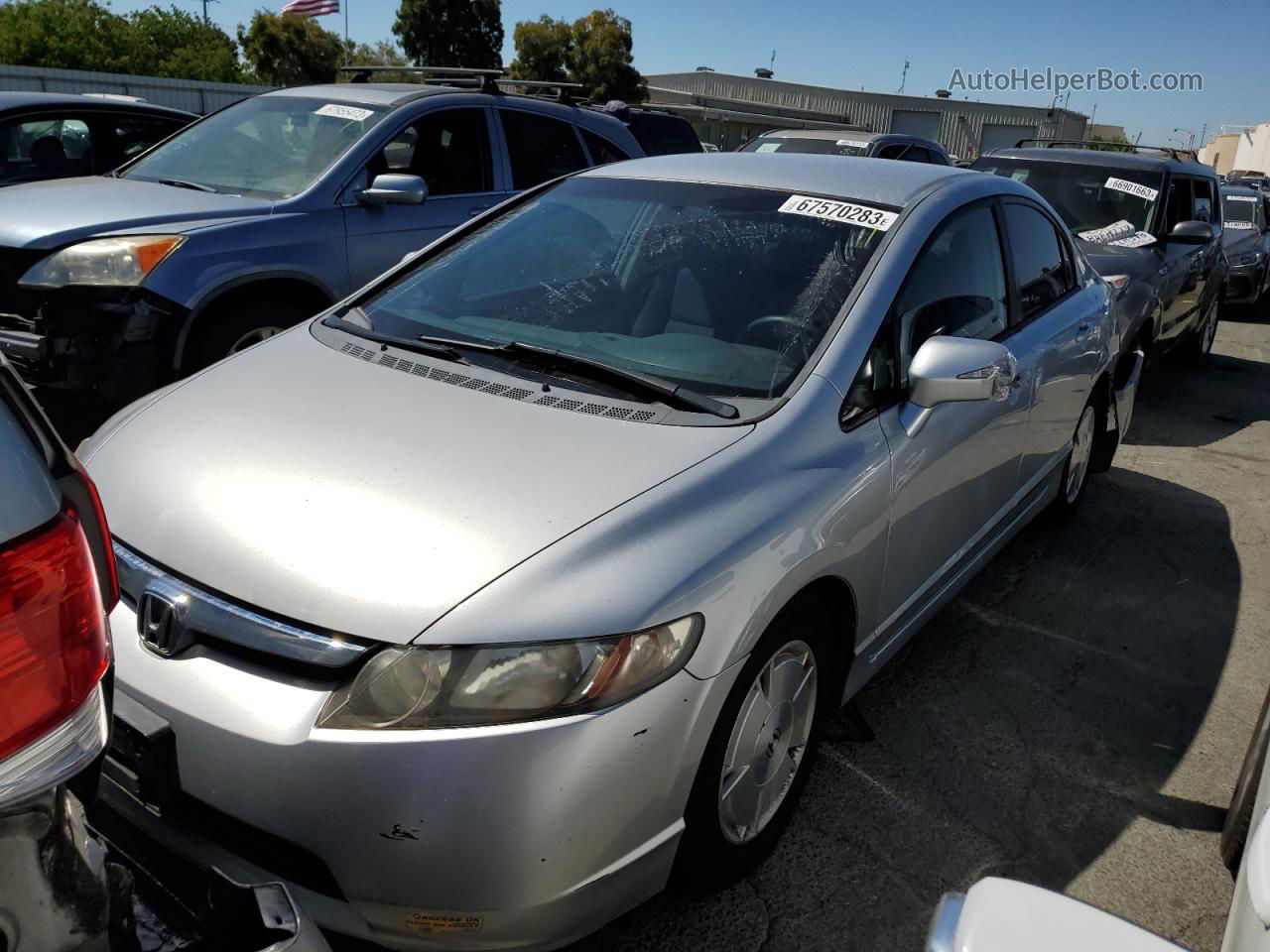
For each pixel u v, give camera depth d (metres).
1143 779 3.09
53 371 4.45
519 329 2.93
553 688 1.88
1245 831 2.56
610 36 43.53
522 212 3.49
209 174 5.56
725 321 2.82
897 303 2.88
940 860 2.67
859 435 2.63
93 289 4.39
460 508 2.09
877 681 3.52
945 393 2.69
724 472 2.29
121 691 2.02
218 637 1.97
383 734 1.84
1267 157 62.09
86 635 1.14
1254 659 3.90
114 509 2.27
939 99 55.84
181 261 4.56
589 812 1.91
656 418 2.47
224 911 1.41
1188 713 3.48
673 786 2.05
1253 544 5.08
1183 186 8.22
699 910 2.43
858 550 2.57
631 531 2.08
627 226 3.24
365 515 2.08
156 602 2.05
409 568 1.96
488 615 1.89
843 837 2.72
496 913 1.89
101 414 5.02
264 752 1.87
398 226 5.52
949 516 3.17
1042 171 8.37
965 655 3.75
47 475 1.13
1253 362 10.30
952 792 2.95
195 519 2.14
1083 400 4.40
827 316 2.78
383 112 5.68
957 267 3.28
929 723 3.29
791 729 2.51
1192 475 6.18
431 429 2.38
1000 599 4.24
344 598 1.93
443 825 1.83
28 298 4.50
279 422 2.43
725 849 2.32
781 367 2.66
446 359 2.78
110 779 2.06
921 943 2.39
